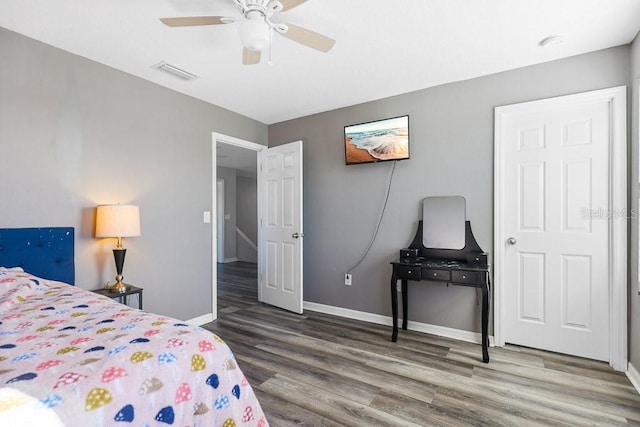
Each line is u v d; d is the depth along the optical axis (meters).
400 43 2.23
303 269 3.84
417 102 3.07
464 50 2.33
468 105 2.82
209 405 1.00
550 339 2.56
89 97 2.42
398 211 3.18
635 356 2.11
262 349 2.64
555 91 2.47
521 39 2.18
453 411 1.82
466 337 2.84
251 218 8.26
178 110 3.07
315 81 2.86
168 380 0.92
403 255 3.01
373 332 3.03
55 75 2.24
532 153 2.60
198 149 3.26
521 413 1.80
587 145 2.40
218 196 7.44
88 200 2.41
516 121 2.66
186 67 2.58
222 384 1.06
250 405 1.13
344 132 3.44
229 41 2.20
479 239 2.78
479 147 2.78
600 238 2.37
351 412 1.80
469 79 2.81
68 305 1.43
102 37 2.13
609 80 2.29
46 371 0.83
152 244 2.85
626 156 2.23
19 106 2.07
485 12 1.88
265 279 4.02
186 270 3.13
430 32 2.09
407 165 3.13
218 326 3.20
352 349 2.64
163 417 0.88
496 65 2.56
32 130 2.12
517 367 2.32
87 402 0.76
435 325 2.97
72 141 2.32
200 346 1.07
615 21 1.96
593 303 2.40
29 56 2.12
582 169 2.42
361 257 3.41
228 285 5.08
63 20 1.94
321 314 3.59
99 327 1.15
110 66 2.55
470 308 2.82
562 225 2.50
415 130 3.08
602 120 2.36
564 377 2.17
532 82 2.56
